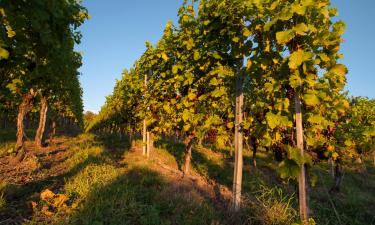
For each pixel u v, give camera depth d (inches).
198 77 331.0
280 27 162.9
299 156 149.3
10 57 139.5
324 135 315.9
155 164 422.0
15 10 123.0
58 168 368.8
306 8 147.6
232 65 260.8
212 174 462.9
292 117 177.6
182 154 590.2
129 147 658.8
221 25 243.6
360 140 402.9
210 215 217.3
